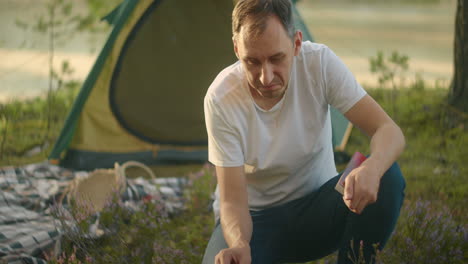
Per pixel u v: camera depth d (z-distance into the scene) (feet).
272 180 7.04
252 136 6.69
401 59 18.03
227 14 14.55
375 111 6.52
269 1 5.72
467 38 16.28
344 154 14.82
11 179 12.71
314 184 7.21
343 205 6.66
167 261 8.09
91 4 21.38
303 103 6.66
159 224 9.16
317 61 6.57
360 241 6.53
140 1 14.07
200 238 9.53
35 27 20.90
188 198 11.48
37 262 8.32
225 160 6.61
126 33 14.34
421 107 17.58
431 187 11.71
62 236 8.54
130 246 8.33
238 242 6.14
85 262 7.67
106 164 14.90
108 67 14.57
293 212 7.06
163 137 15.56
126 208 9.51
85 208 8.86
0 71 24.70
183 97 15.37
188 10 14.56
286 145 6.70
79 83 21.88
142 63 14.85
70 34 22.29
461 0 16.22
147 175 14.61
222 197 6.64
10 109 17.76
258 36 5.67
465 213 9.94
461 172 12.94
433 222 8.34
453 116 16.29
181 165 15.48
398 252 7.62
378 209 6.39
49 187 12.03
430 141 15.33
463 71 16.43
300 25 13.67
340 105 6.64
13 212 10.58
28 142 15.87
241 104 6.57
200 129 15.71
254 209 7.29
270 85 5.95
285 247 7.16
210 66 15.20
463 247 8.09
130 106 15.14
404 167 13.26
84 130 14.89
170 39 14.71
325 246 7.18
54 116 18.06
